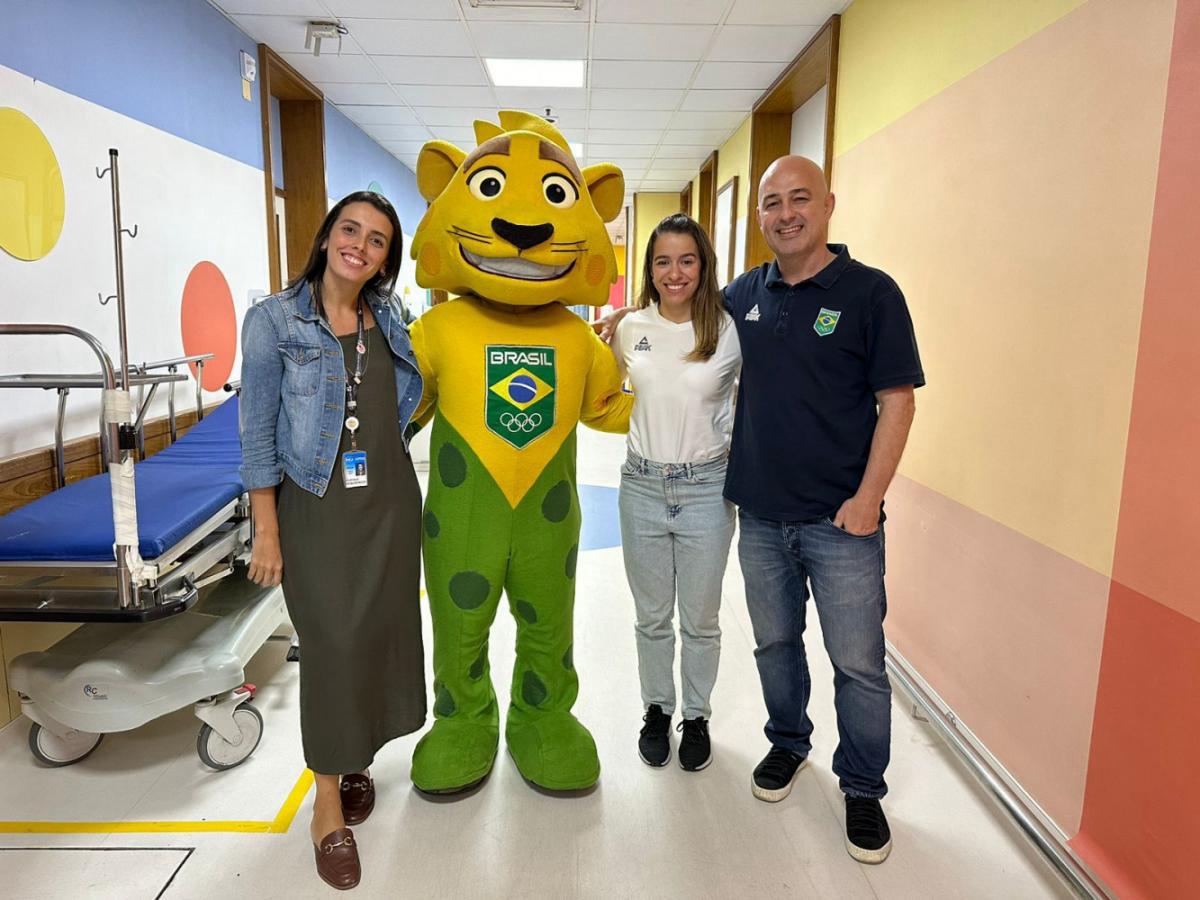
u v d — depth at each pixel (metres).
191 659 2.05
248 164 4.51
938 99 2.73
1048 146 1.97
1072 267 1.85
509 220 1.73
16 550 1.83
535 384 1.82
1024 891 1.71
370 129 7.05
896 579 2.94
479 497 1.85
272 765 2.12
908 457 2.86
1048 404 1.93
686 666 2.13
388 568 1.72
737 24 4.36
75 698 1.94
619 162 8.59
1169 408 1.50
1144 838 1.53
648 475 1.99
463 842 1.82
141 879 1.70
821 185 1.72
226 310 4.18
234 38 4.34
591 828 1.88
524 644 2.07
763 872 1.75
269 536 1.66
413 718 1.85
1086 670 1.74
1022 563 2.03
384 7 4.13
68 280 2.85
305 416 1.62
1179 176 1.48
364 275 1.64
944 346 2.59
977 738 2.16
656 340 1.96
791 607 1.94
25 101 2.62
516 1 4.05
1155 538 1.52
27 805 1.94
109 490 2.24
